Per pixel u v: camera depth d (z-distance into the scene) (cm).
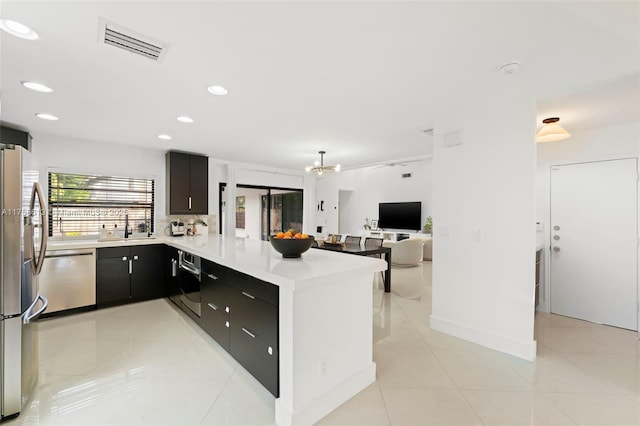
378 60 193
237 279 225
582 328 323
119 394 202
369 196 1025
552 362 246
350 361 204
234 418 180
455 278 297
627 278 321
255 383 216
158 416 181
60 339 287
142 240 411
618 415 182
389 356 257
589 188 344
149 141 424
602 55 185
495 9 142
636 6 138
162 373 228
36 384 212
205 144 443
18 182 183
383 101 266
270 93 248
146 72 211
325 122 331
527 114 248
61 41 172
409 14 146
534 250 247
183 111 295
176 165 486
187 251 325
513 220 257
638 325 314
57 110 293
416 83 228
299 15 147
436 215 312
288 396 172
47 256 340
